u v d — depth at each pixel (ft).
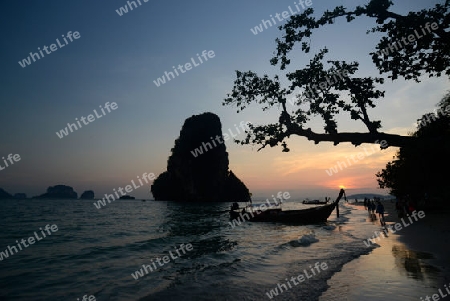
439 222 67.62
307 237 54.95
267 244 54.08
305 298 22.20
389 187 158.71
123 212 189.78
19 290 26.76
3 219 116.88
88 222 109.40
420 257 33.91
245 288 25.46
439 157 101.81
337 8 31.12
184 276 30.42
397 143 27.50
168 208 256.32
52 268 35.63
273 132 32.32
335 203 101.91
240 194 455.63
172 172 429.38
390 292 22.27
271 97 34.35
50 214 153.79
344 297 21.81
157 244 55.21
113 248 50.14
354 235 59.31
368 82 30.30
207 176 407.85
